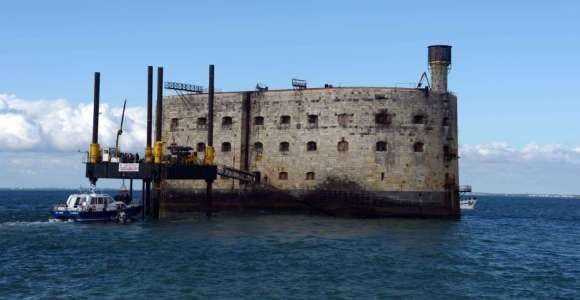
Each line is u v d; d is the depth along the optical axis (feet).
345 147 239.09
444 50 245.24
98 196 217.77
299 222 218.79
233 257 142.10
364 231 194.39
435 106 240.12
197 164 224.74
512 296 111.75
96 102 221.25
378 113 236.63
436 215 237.86
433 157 238.27
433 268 134.72
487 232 215.72
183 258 140.26
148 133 224.33
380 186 234.99
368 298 106.63
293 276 122.31
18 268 128.98
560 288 119.44
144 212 221.66
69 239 170.71
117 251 149.79
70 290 109.81
